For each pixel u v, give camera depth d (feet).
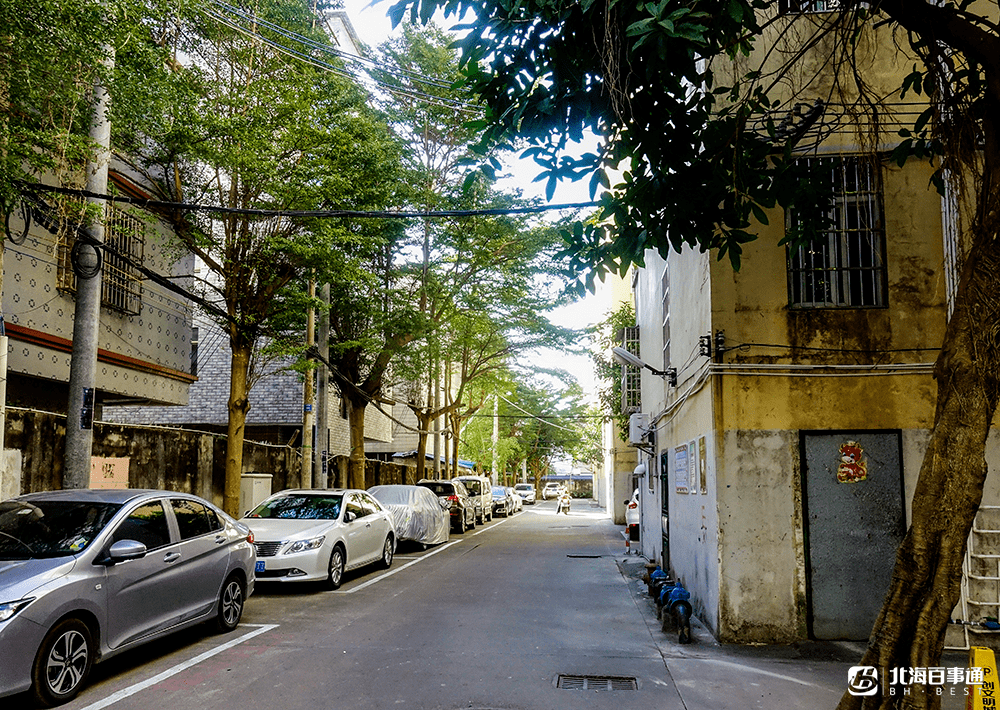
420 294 73.56
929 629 15.15
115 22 26.61
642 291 60.75
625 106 19.45
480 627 30.25
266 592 38.93
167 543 25.08
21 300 38.86
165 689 21.06
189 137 37.83
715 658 25.45
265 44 44.37
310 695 20.59
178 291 36.63
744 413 28.27
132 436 45.21
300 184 40.57
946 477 15.67
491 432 156.46
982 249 16.56
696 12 17.52
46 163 26.43
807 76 29.35
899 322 28.40
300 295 45.68
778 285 28.81
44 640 19.17
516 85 20.39
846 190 29.25
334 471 78.43
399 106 69.77
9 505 23.80
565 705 20.13
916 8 19.20
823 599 27.48
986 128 17.76
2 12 22.63
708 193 21.88
